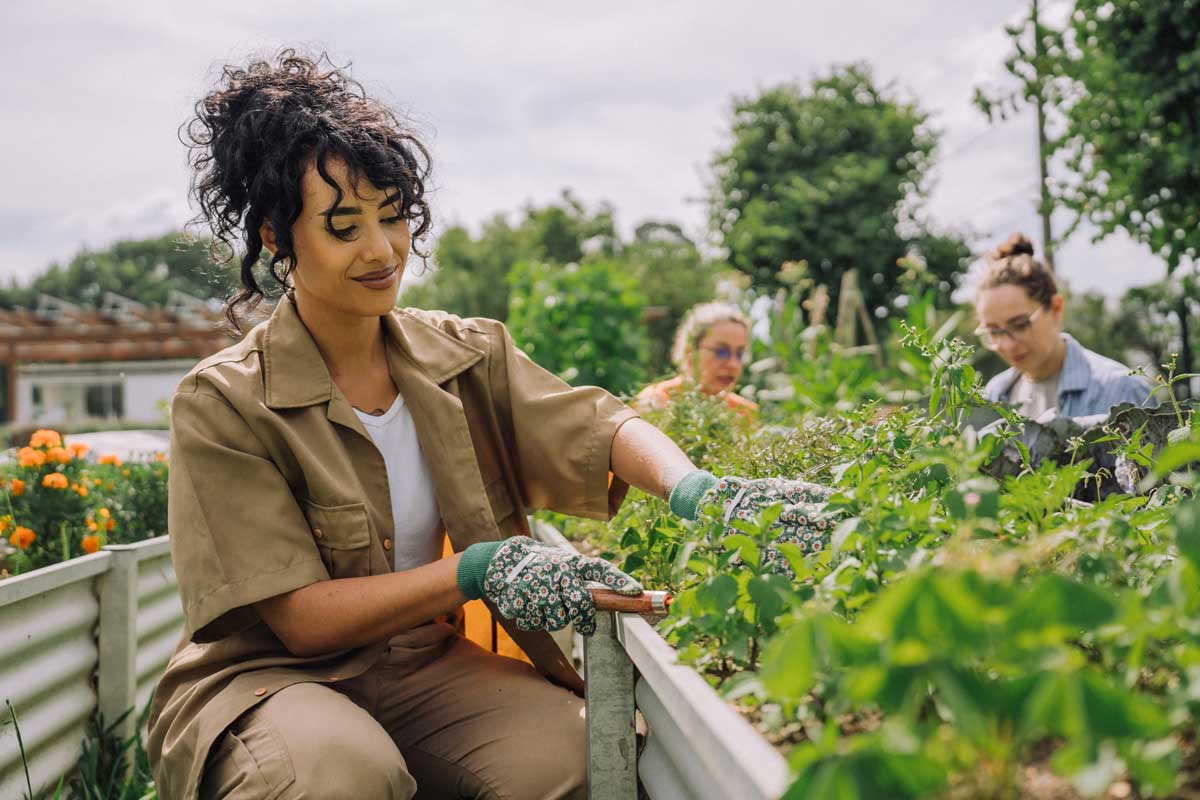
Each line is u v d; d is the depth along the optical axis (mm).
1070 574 1150
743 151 23922
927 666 655
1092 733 606
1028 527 1263
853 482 1471
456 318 2225
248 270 2025
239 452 1781
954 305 19266
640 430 2012
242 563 1727
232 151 1923
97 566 2680
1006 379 3699
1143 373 1974
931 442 1716
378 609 1692
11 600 2264
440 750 1828
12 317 25469
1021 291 3359
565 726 1797
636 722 1715
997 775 808
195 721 1684
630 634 1468
